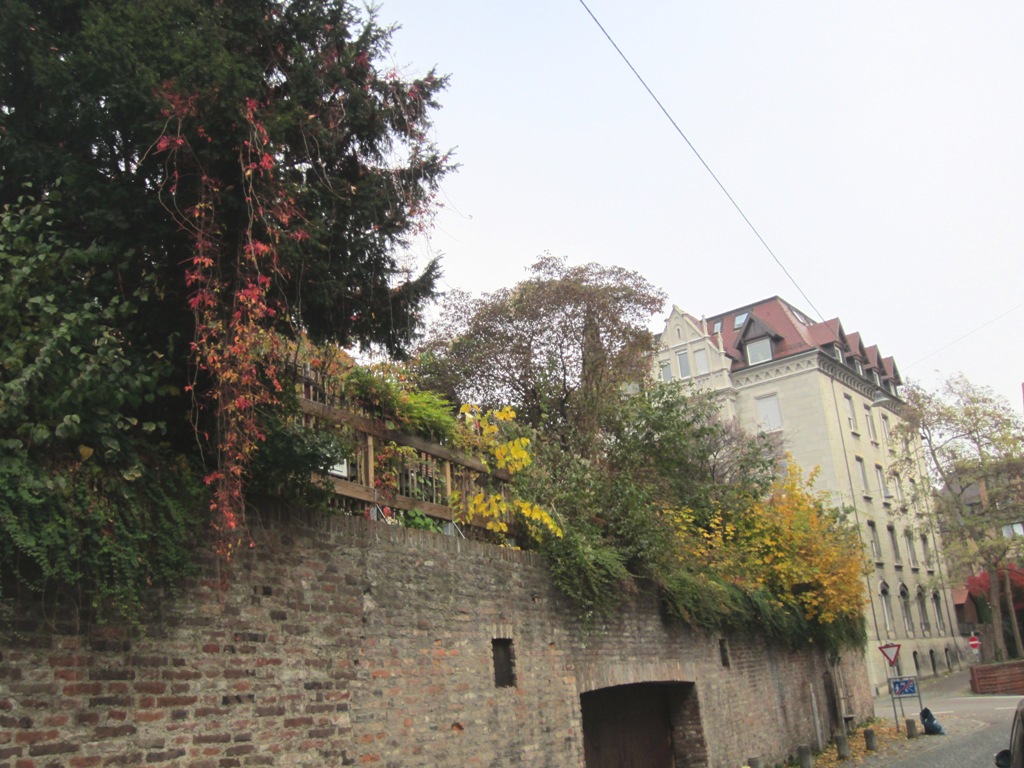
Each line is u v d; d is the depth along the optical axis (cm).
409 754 824
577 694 1152
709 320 5231
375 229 750
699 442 2058
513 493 1209
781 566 2041
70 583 520
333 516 799
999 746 2008
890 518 4794
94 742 546
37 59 582
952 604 5266
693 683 1517
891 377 5494
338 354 908
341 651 770
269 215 644
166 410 677
